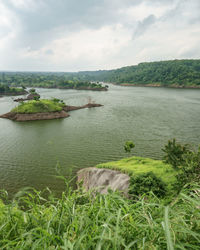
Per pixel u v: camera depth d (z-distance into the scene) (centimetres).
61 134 6931
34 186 3228
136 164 3447
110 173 3142
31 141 6159
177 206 250
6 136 6869
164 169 2833
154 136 6400
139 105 13050
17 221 268
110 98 17062
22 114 9925
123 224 225
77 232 223
